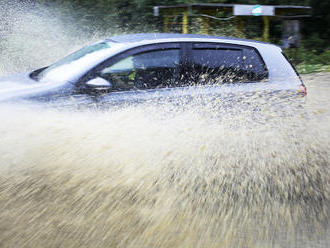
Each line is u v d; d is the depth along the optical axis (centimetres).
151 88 452
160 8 1122
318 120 520
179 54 473
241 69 492
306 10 1200
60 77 450
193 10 1145
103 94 431
